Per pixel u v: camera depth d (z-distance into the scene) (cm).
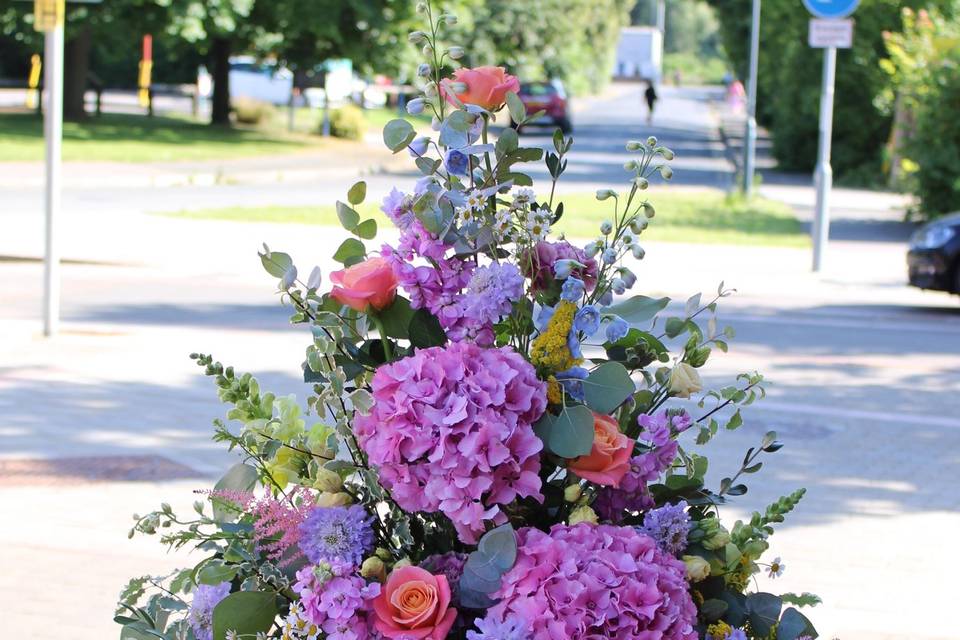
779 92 4438
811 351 1309
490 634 249
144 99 5500
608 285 304
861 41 3819
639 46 10900
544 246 296
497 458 259
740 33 6144
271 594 277
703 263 1988
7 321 1262
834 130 4031
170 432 896
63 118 4284
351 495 288
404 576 262
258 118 4741
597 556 260
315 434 305
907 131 2644
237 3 3925
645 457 288
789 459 880
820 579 650
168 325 1330
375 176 3381
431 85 300
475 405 261
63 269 1719
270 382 1063
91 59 6994
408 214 293
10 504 723
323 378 301
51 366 1111
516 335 296
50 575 615
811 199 3244
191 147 3694
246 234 2109
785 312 1572
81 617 566
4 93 6122
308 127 4809
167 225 2184
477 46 6806
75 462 813
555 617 251
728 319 1498
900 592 635
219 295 1552
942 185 2547
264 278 1705
